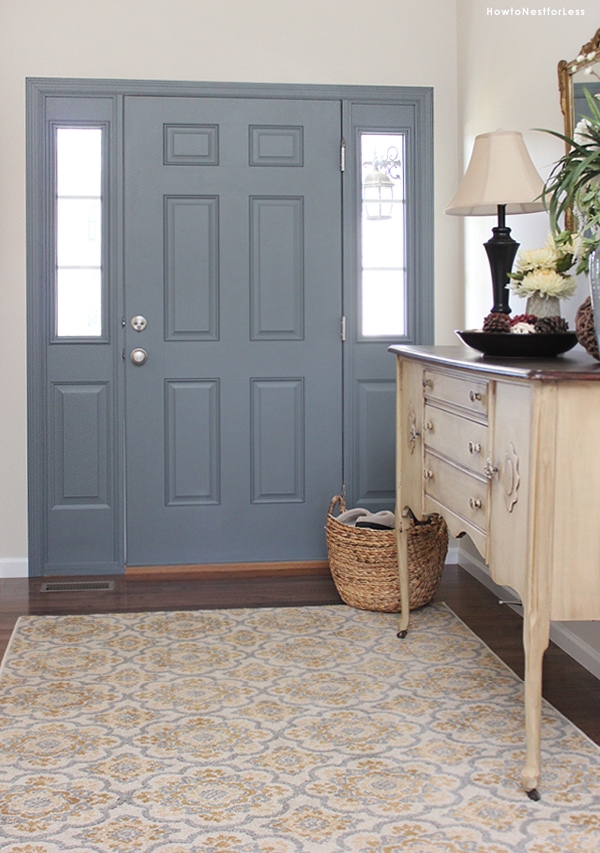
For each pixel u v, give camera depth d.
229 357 4.18
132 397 4.14
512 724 2.55
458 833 2.01
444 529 3.60
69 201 4.07
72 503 4.15
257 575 4.14
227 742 2.45
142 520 4.18
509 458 2.22
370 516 3.71
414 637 3.26
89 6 4.00
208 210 4.13
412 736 2.48
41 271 4.05
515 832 2.02
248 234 4.16
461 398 2.57
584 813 2.10
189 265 4.14
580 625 3.05
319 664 3.00
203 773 2.28
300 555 4.28
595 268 2.21
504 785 2.22
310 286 4.21
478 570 4.04
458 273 4.27
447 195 4.25
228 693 2.77
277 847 1.96
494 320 2.74
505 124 3.62
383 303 4.27
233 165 4.13
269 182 4.15
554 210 2.34
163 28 4.05
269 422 4.23
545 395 2.05
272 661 3.04
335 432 4.27
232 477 4.22
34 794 2.18
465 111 4.11
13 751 2.39
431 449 2.88
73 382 4.11
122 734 2.49
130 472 4.16
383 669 2.96
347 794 2.18
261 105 4.12
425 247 4.23
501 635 3.29
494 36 3.71
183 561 4.22
